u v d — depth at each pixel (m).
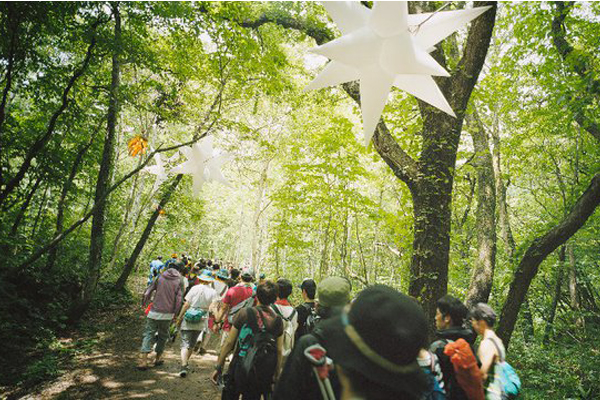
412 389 0.82
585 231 10.48
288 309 4.25
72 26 7.23
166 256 25.62
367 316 0.86
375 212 9.87
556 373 8.07
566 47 8.07
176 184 13.85
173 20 7.46
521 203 16.41
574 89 7.19
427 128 6.25
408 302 0.91
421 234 5.84
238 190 30.19
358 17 2.03
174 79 8.93
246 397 3.19
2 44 6.57
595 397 6.91
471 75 6.04
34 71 7.61
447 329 2.54
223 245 42.16
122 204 17.28
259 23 8.94
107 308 11.29
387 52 1.98
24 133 8.64
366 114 2.18
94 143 10.66
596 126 8.01
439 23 2.04
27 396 5.05
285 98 12.09
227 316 6.27
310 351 1.29
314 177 9.90
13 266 7.89
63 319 8.32
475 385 2.03
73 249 12.01
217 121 8.62
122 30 7.61
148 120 13.72
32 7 6.14
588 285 14.65
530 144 12.27
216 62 8.16
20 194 8.80
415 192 6.21
